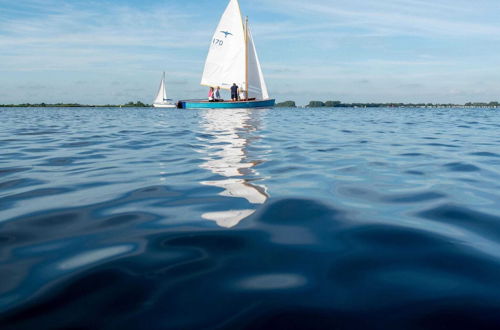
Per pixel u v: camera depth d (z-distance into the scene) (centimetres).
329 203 353
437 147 819
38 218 310
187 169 543
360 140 966
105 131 1274
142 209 336
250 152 728
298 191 402
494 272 200
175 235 265
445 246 239
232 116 2441
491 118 2362
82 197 382
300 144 866
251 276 199
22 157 674
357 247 240
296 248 239
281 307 167
